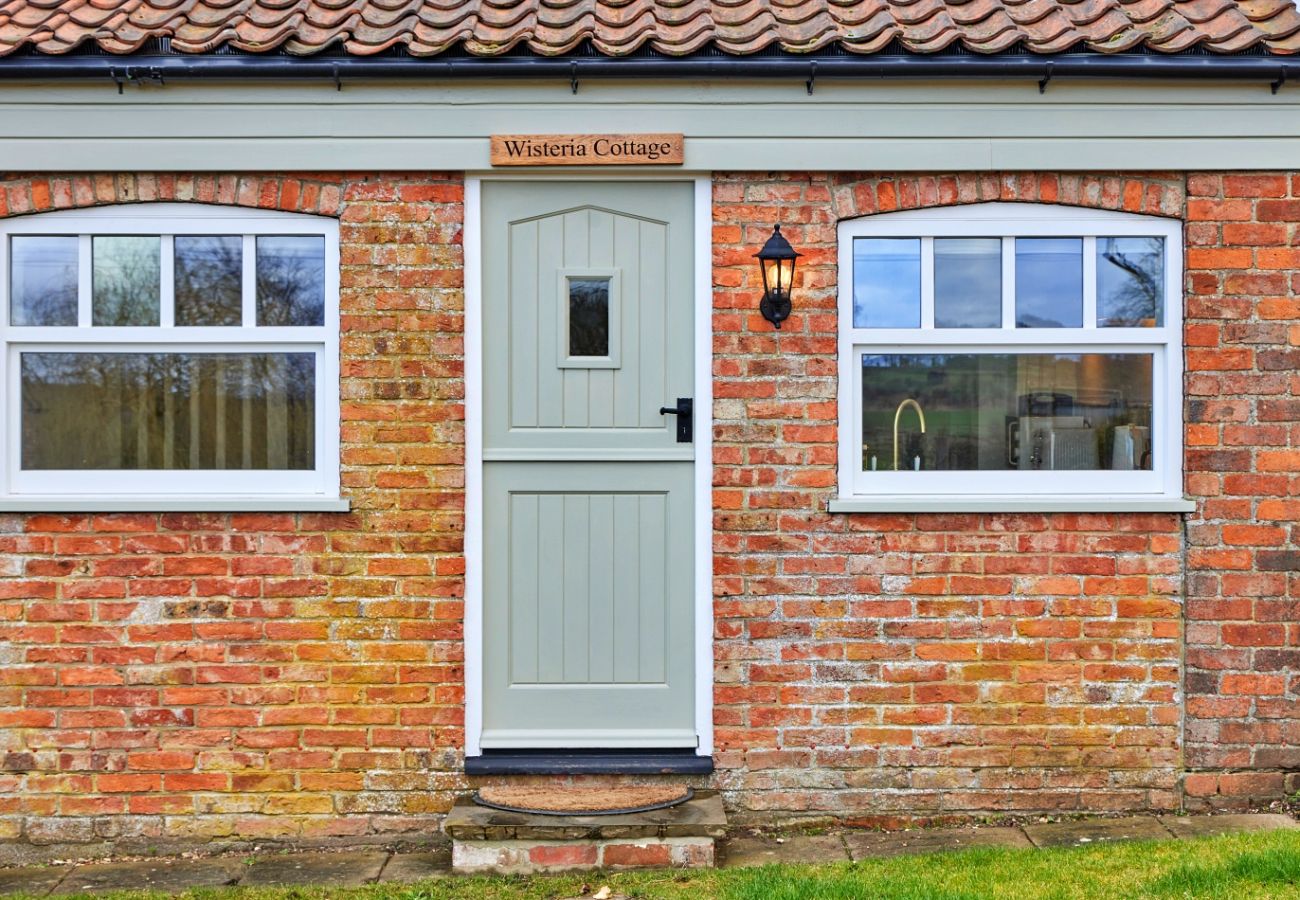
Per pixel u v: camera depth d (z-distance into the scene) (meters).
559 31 5.31
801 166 5.27
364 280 5.29
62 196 5.24
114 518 5.24
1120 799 5.34
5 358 5.28
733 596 5.32
